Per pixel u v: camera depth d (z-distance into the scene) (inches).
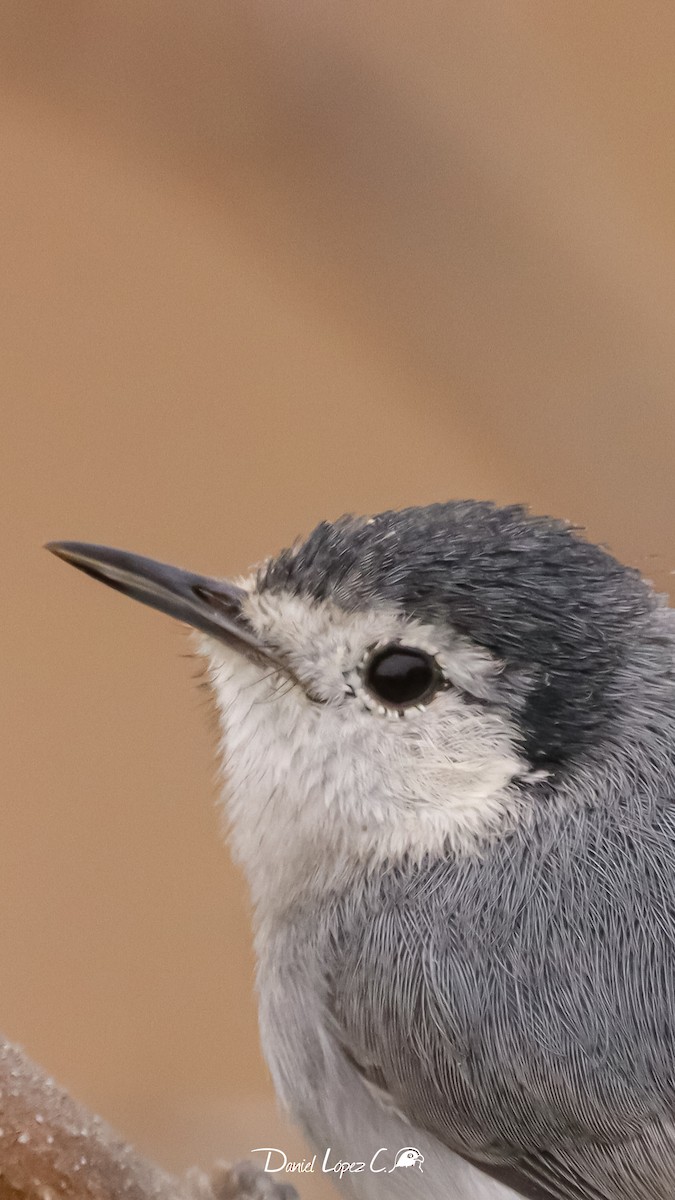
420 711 34.4
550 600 34.3
